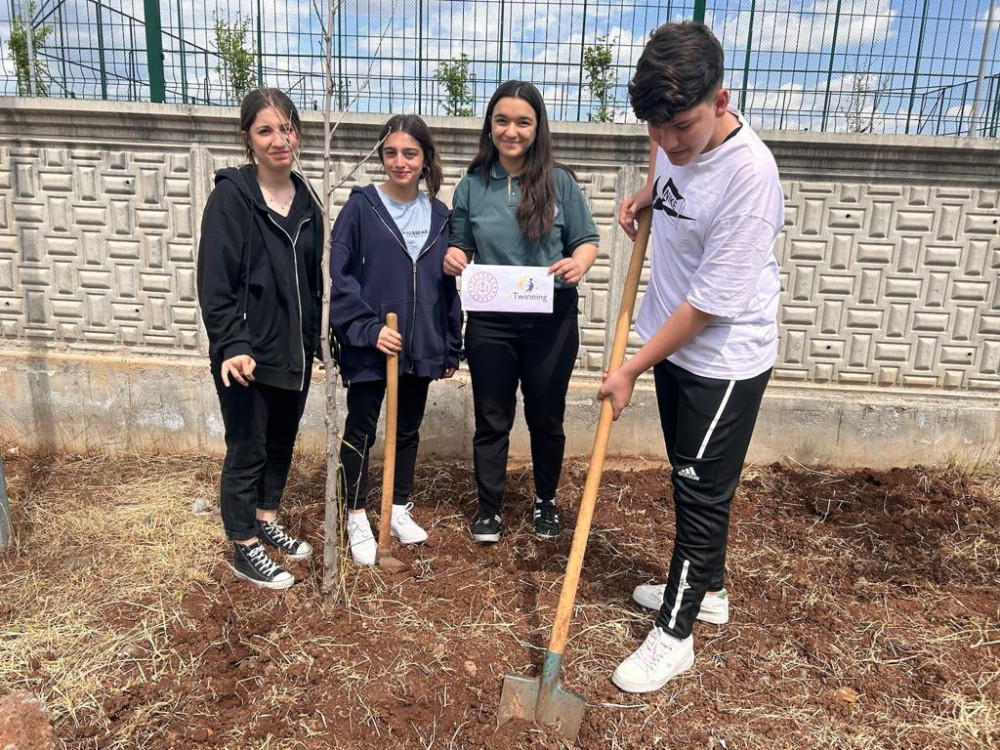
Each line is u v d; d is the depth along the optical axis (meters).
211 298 2.29
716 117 1.80
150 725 1.96
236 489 2.55
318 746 1.90
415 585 2.66
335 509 2.44
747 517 3.33
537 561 2.89
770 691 2.18
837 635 2.46
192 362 3.87
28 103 3.56
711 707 2.11
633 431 3.88
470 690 2.13
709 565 2.18
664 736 1.99
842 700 2.15
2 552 2.83
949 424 3.81
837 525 3.28
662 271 2.14
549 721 1.99
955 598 2.71
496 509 2.98
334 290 2.52
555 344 2.73
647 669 2.16
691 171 1.92
